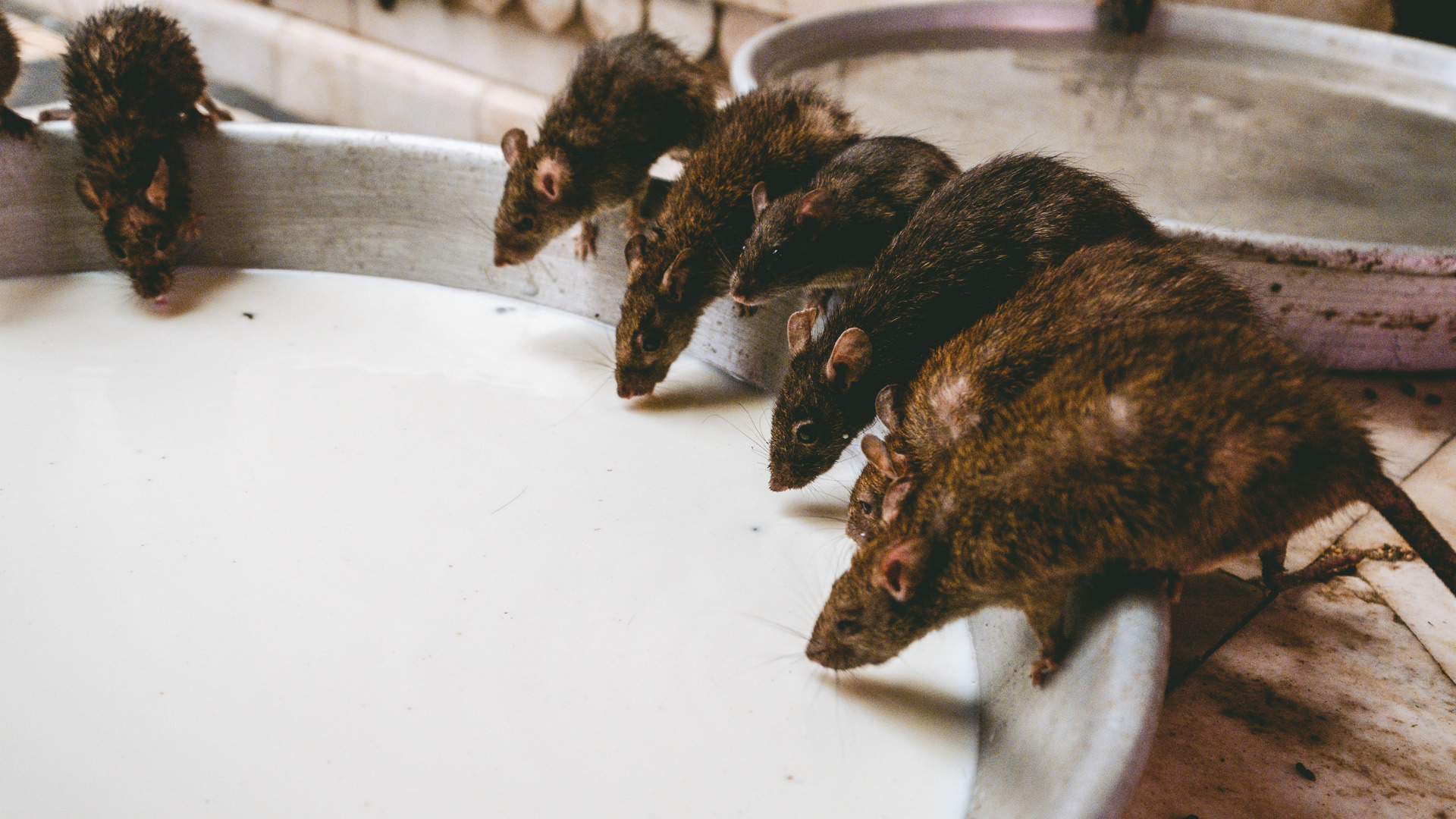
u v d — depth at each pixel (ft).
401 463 1.94
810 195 2.04
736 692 1.66
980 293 1.92
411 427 2.01
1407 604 1.86
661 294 2.08
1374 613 1.85
